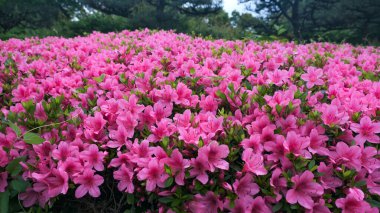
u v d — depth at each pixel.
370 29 4.27
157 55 0.72
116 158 0.39
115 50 0.75
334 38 4.61
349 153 0.38
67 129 0.43
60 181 0.37
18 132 0.38
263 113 0.43
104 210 0.41
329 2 4.45
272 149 0.38
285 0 4.80
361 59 0.75
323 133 0.41
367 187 0.37
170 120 0.42
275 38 1.14
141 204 0.40
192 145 0.37
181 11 4.87
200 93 0.52
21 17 4.55
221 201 0.35
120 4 4.48
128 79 0.55
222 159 0.37
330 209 0.38
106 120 0.43
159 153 0.37
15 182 0.37
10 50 0.89
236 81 0.53
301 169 0.37
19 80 0.61
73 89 0.53
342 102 0.49
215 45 0.87
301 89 0.52
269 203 0.37
